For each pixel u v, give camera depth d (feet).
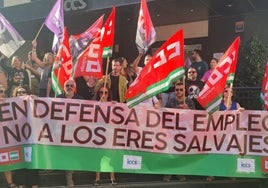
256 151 21.72
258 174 21.65
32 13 42.83
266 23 38.93
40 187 21.18
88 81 24.43
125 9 38.88
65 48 21.24
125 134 21.07
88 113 20.77
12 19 44.16
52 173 22.43
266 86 22.02
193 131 21.53
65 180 22.25
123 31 44.24
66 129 20.54
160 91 20.25
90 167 20.68
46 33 45.93
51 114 20.43
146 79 20.39
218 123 21.61
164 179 22.54
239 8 38.42
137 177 22.79
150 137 21.25
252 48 35.60
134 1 36.76
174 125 21.45
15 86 24.41
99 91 22.02
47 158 20.26
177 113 21.45
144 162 21.18
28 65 27.35
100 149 20.83
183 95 22.04
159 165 21.30
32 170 21.09
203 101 21.20
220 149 21.63
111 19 21.21
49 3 41.52
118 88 22.98
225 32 40.93
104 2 38.24
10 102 20.22
